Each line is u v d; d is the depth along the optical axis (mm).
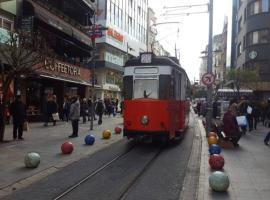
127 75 17578
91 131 23500
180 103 19547
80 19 41344
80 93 41219
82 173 11180
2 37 23406
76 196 8648
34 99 31359
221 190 8953
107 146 17266
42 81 32531
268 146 17484
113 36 60094
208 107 22438
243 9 59875
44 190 9078
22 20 26766
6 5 25625
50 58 20281
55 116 26094
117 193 8977
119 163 13070
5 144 16125
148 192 9172
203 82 22734
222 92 47781
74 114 19578
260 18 53125
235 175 10883
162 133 16922
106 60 58156
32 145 16203
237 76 48188
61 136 19938
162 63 17203
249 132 24766
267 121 30781
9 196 8500
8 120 24516
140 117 17062
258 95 52969
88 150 15609
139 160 13758
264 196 8602
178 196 8844
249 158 13906
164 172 11633
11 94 24500
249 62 54656
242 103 25734
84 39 37719
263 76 52469
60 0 35750
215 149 14547
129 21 69375
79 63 39250
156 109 16969
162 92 17078
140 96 17281
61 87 34906
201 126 30422
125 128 17375
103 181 10227
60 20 33000
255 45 53562
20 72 17094
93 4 43625
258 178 10500
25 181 9953
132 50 70750
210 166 11898
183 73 20891
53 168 11797
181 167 12492
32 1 28547
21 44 17266
